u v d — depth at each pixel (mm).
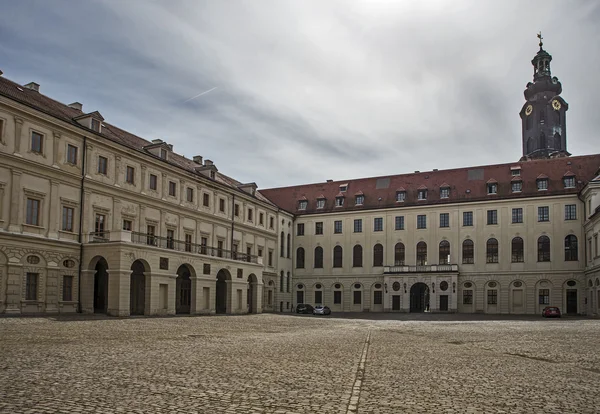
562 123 106562
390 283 79812
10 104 40438
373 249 83000
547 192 73750
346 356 18984
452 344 24891
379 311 81375
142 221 53562
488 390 12461
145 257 47031
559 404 11023
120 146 50938
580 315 69312
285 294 84438
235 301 61312
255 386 12320
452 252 77938
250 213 74312
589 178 73000
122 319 39750
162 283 49000
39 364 14945
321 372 14766
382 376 14320
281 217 84125
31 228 42031
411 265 80000
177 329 31656
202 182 63312
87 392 11172
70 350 18531
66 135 45719
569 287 71312
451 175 82812
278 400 10828
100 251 45344
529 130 107875
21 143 41594
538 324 44906
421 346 23703
